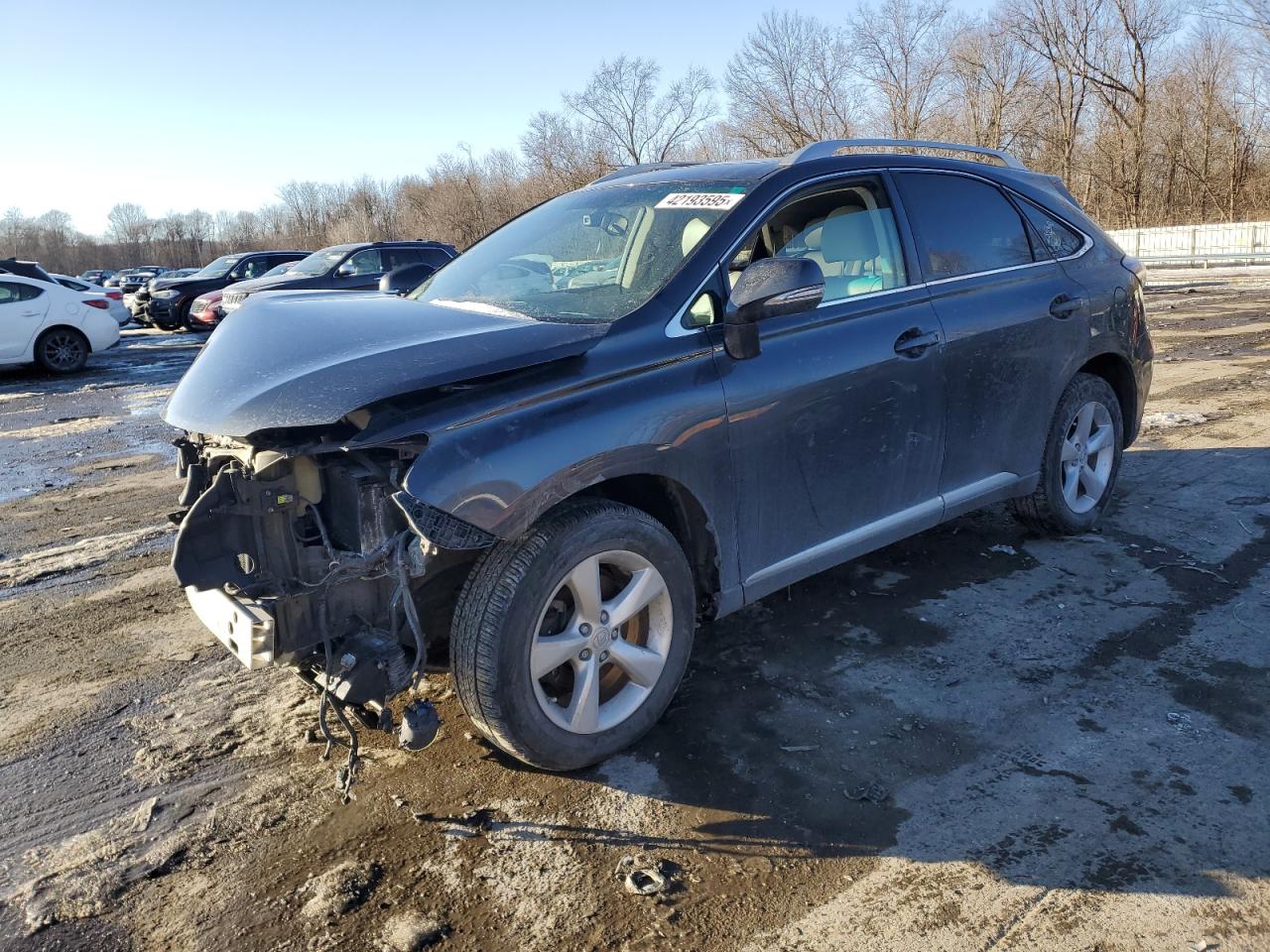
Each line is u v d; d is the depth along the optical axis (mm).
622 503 2930
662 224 3404
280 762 3021
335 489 2629
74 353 14766
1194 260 27453
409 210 60719
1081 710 3109
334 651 2611
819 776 2814
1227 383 8391
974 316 3859
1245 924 2168
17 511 6336
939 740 2980
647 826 2619
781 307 2984
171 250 120375
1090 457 4688
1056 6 39094
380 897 2377
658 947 2182
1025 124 40938
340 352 2682
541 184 48750
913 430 3660
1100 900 2264
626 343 2867
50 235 121375
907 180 3867
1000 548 4570
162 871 2512
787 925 2236
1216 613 3758
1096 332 4473
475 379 2604
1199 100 39125
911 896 2311
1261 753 2824
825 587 4188
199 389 2736
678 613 3006
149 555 5223
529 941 2213
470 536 2473
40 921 2336
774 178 3424
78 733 3250
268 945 2230
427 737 2602
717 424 3000
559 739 2758
